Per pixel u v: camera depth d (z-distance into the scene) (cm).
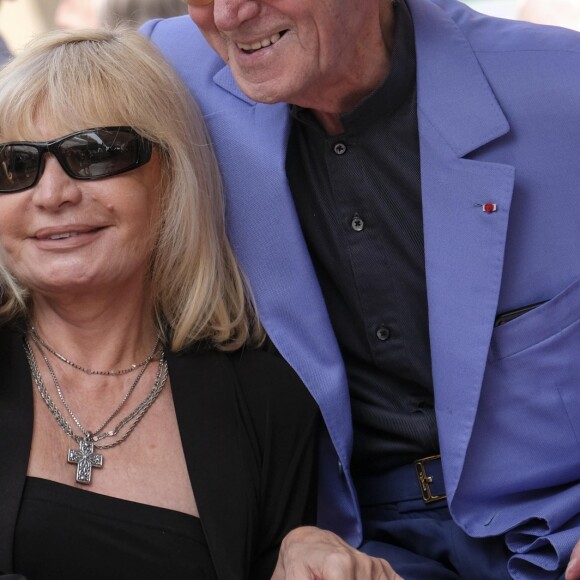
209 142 414
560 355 392
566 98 389
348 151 405
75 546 363
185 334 400
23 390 378
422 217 404
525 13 849
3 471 363
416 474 420
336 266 415
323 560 362
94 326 388
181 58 434
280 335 408
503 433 399
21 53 382
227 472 388
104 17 636
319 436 418
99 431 384
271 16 369
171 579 372
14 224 372
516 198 391
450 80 396
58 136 372
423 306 411
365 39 386
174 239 399
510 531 398
